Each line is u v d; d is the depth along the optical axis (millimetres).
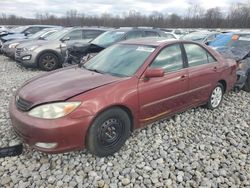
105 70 4020
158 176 3170
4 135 3979
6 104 5320
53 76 3920
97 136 3273
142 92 3648
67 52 8812
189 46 4586
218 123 4672
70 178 3088
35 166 3271
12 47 11266
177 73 4180
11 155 3451
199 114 4992
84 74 3889
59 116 3020
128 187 2979
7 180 3020
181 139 4039
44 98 3152
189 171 3275
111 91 3340
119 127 3514
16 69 9711
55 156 3449
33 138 3062
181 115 4895
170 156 3572
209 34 13305
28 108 3176
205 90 4812
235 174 3258
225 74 5219
